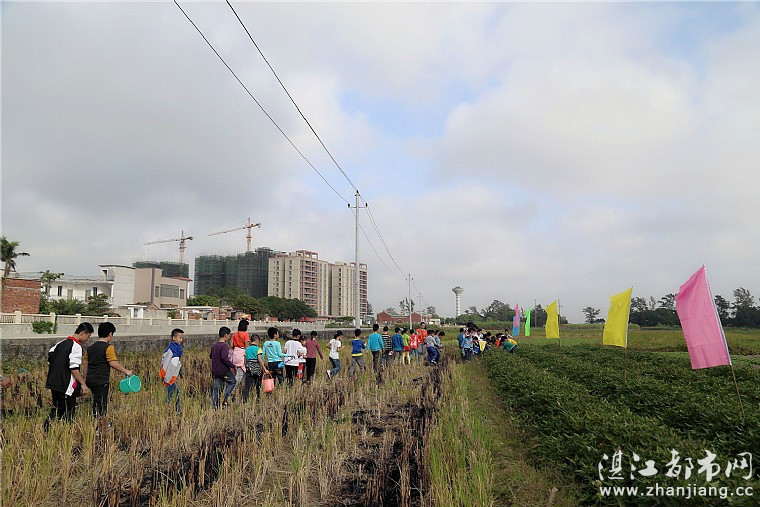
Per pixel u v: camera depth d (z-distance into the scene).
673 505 4.93
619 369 16.55
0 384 10.80
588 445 6.61
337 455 7.84
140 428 8.62
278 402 11.51
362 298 162.75
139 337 26.31
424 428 9.37
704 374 15.30
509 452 8.00
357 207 35.97
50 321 27.67
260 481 6.74
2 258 47.44
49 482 6.44
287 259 136.62
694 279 9.92
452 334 67.12
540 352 25.55
